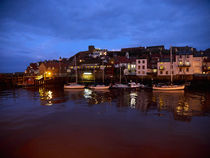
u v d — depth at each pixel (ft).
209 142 36.78
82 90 146.00
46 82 211.41
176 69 193.57
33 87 181.47
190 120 52.54
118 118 55.11
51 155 31.50
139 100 89.30
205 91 131.44
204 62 190.29
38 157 30.89
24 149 33.96
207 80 165.78
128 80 211.82
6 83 171.83
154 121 51.62
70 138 39.14
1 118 55.57
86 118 55.26
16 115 59.26
